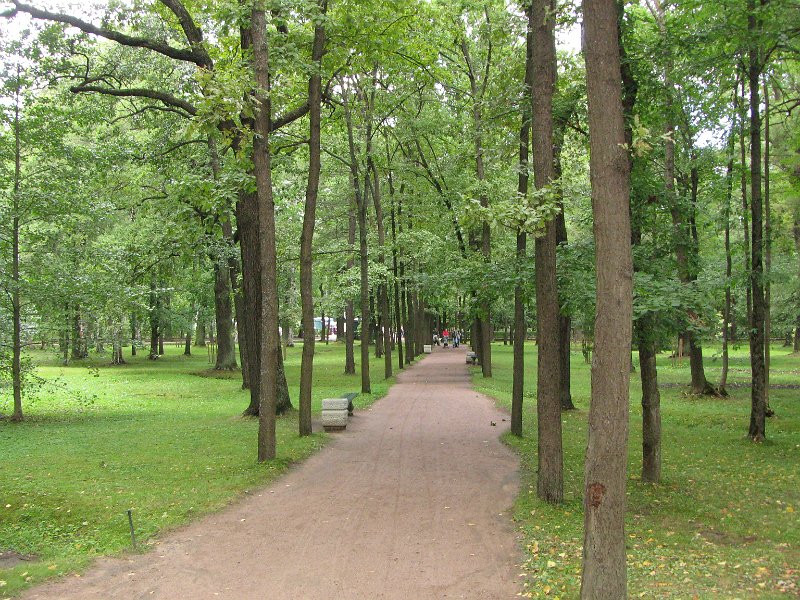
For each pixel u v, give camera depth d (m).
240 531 7.70
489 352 28.92
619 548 4.87
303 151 21.73
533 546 6.95
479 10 19.11
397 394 23.22
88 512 8.30
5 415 18.44
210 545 7.20
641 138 5.29
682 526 7.77
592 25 5.21
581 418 16.94
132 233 27.45
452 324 77.81
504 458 11.97
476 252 24.05
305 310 14.42
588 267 10.71
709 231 20.42
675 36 10.70
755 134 13.39
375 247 29.30
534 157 8.95
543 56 8.85
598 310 5.05
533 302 13.09
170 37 20.03
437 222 28.30
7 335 17.45
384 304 29.45
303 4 12.25
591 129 5.19
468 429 15.37
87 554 6.89
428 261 28.67
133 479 10.19
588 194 12.23
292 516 8.33
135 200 22.02
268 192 11.73
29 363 18.08
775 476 10.50
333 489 9.76
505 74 14.55
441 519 8.11
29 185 17.16
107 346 20.27
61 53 16.98
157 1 18.00
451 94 20.69
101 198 19.69
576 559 6.48
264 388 11.55
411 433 14.87
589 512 4.93
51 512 8.30
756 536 7.36
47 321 18.55
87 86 17.62
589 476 4.96
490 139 16.14
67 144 18.08
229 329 34.84
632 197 10.38
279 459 11.57
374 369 35.50
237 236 22.44
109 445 13.40
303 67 12.85
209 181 12.34
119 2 16.91
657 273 10.31
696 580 5.87
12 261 17.28
